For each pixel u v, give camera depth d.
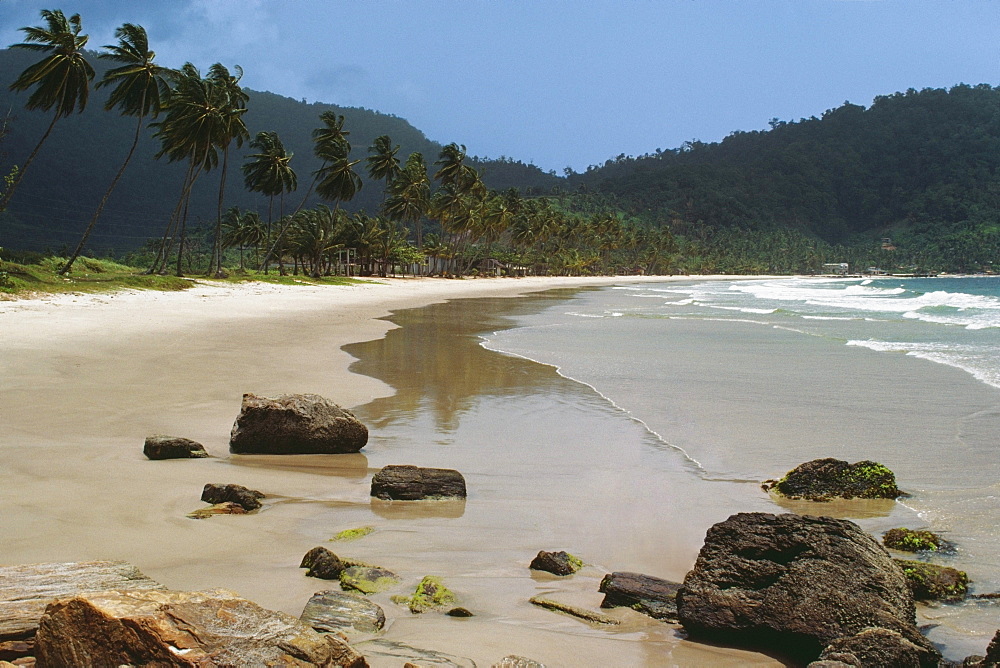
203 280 51.28
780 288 93.50
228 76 56.09
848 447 10.21
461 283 93.94
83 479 7.89
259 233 85.12
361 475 8.85
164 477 8.20
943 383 15.34
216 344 19.81
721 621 4.77
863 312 38.88
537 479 8.75
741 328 28.86
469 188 108.56
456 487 7.96
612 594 5.24
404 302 50.19
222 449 9.74
